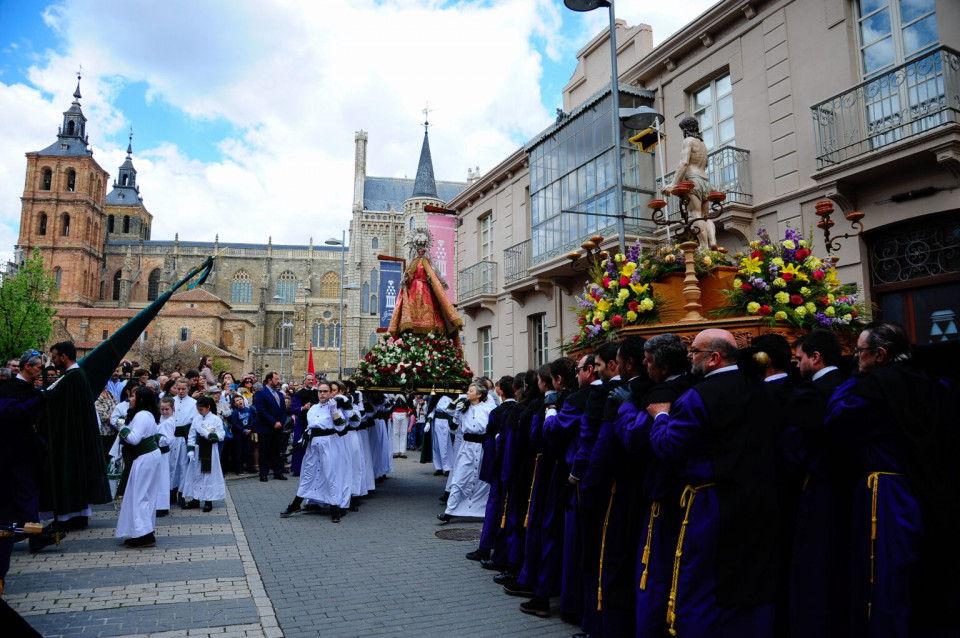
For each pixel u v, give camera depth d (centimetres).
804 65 1074
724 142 1241
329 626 470
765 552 321
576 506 468
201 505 1026
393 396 1319
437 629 466
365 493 997
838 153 1000
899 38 953
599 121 1391
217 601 521
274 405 1367
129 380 1233
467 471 872
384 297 2458
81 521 838
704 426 333
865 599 318
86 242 9025
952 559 303
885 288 958
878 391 322
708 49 1262
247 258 9088
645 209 1345
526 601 530
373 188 8894
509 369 1878
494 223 2016
